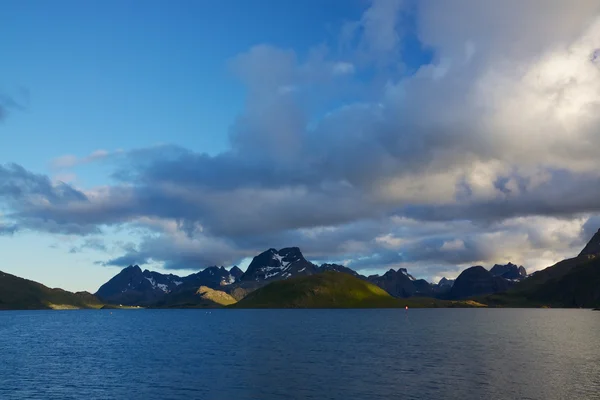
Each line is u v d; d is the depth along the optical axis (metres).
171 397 69.75
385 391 71.62
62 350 139.12
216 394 71.38
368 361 105.06
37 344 161.25
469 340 159.25
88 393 73.00
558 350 124.00
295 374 87.81
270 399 67.69
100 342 168.25
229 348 138.75
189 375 87.94
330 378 83.06
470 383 76.88
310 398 68.00
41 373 92.19
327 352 125.00
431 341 156.62
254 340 167.25
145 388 76.25
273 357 114.31
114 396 70.81
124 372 92.44
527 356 110.94
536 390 70.88
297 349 133.75
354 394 70.00
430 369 92.12
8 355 125.44
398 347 136.50
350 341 159.62
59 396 71.19
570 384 75.19
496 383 76.62
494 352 120.62
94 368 98.62
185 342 162.75
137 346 149.25
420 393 69.94
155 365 102.19
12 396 71.50
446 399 66.06
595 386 73.50
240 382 80.31
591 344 139.88
